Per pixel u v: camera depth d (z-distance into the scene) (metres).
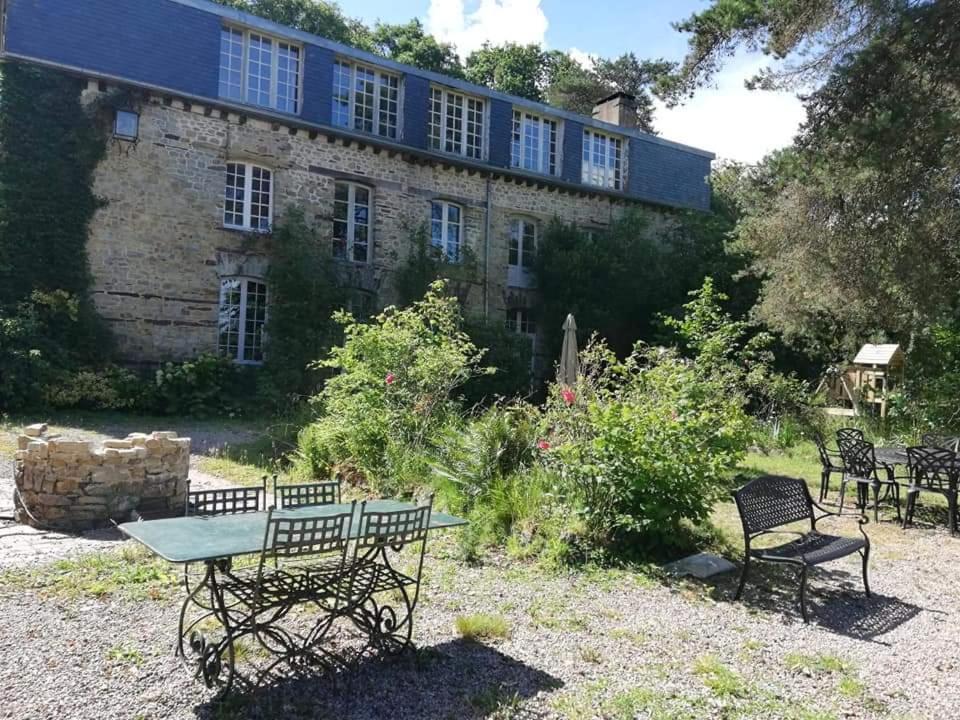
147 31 14.30
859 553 6.40
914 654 4.14
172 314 14.42
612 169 21.80
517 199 19.62
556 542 5.72
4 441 9.42
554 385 8.73
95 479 5.89
